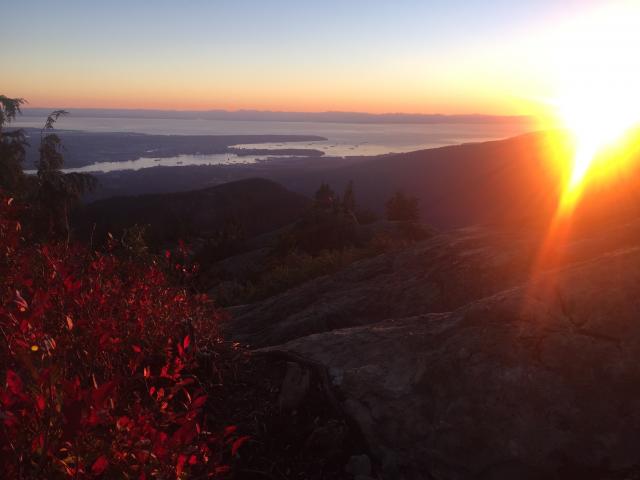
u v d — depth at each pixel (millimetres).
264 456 3412
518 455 3133
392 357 4148
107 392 1619
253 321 7758
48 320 2738
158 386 3459
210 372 4051
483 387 3482
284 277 11664
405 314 6008
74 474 1653
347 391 3906
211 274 21672
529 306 3939
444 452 3293
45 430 1740
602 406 3195
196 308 4805
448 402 3523
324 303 6898
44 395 1811
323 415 3811
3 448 1608
